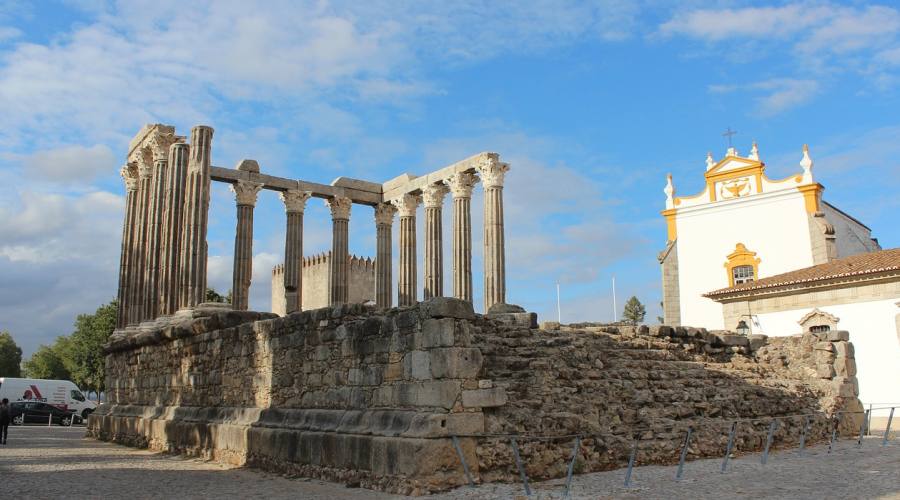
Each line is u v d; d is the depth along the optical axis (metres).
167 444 25.56
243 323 23.45
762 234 51.09
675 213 55.28
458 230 40.91
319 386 18.22
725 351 24.50
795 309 41.19
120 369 33.88
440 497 13.02
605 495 13.01
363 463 15.24
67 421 52.00
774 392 22.58
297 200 43.38
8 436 35.91
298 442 17.69
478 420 14.40
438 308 14.59
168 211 29.78
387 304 46.31
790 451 20.06
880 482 14.25
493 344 16.52
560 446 15.34
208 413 23.50
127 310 35.53
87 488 15.96
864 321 37.97
